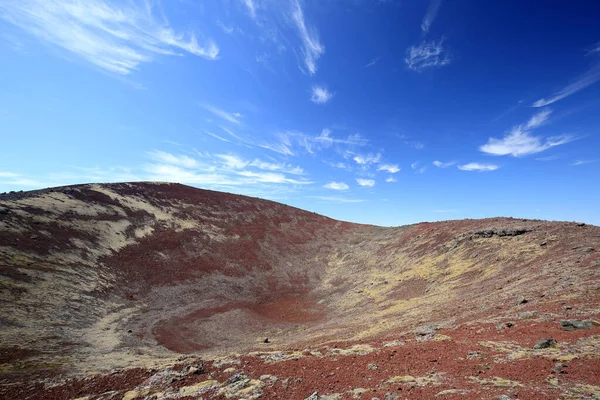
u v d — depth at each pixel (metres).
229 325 44.88
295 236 89.12
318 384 15.26
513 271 36.59
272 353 21.58
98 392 18.69
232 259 70.94
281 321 48.12
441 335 19.95
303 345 29.72
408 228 81.56
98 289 46.50
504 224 55.41
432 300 37.41
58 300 39.31
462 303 31.17
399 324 29.89
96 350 31.23
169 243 68.81
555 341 15.45
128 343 34.88
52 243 50.91
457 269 46.16
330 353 20.16
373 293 51.09
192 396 15.92
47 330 32.66
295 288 63.94
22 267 41.59
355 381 14.94
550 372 12.35
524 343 16.23
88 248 55.38
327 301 55.31
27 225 51.75
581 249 33.47
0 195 61.97
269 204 107.00
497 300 27.53
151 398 16.44
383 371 15.60
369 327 32.41
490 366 13.95
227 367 19.36
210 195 100.44
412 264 57.16
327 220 105.44
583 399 9.74
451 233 61.69
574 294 22.38
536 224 49.06
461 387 12.16
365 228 97.69
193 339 39.28
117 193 80.94
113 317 41.25
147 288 52.78
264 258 74.62
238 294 58.72
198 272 62.72
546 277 29.14
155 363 25.09
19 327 31.30
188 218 82.94
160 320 43.69
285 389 15.19
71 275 46.16
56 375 23.02
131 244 63.69
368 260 69.69
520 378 12.27
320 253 81.12
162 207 83.75
